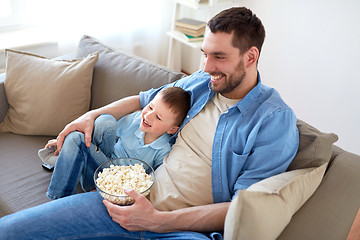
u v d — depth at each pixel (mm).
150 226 1113
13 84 1653
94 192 1266
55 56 2547
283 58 2621
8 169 1467
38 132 1658
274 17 2557
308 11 2346
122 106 1500
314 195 1132
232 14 1174
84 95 1683
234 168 1200
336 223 1049
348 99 2344
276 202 940
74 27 2479
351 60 2238
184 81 1496
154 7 2904
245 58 1202
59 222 1135
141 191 1174
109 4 2627
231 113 1263
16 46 2271
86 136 1303
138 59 1732
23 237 1089
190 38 2771
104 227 1163
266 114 1191
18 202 1333
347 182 1176
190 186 1233
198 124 1334
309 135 1226
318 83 2475
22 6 2434
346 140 2453
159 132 1371
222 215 1099
